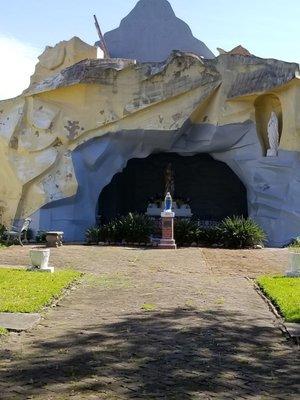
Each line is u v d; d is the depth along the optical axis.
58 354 6.86
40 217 26.44
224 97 26.31
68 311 9.54
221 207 30.05
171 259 17.14
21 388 5.57
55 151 26.75
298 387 5.83
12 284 11.48
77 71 26.16
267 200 25.67
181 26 32.34
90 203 26.97
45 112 26.86
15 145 27.23
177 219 24.58
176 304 10.34
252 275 14.58
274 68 25.05
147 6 32.59
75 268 15.12
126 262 16.38
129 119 26.61
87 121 26.56
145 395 5.44
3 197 27.97
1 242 23.33
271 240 25.09
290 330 8.13
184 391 5.59
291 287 11.90
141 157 28.27
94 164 26.78
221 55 26.17
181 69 26.17
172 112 26.42
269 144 26.12
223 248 21.72
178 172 30.38
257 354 7.10
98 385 5.71
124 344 7.41
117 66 26.42
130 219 23.52
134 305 10.18
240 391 5.64
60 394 5.41
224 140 27.02
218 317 9.23
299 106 24.48
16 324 8.26
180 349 7.23
